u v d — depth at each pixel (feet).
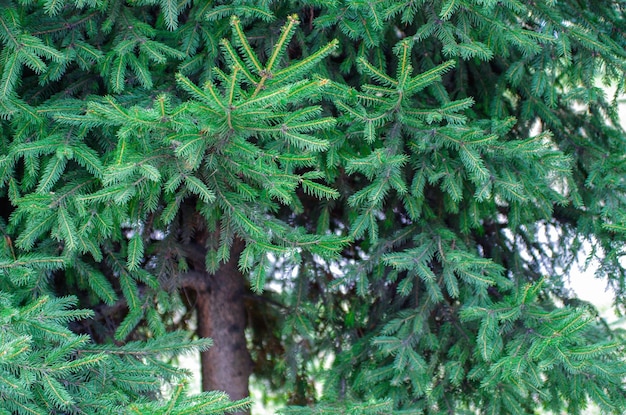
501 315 10.18
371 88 9.36
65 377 9.00
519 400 11.61
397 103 9.49
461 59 12.17
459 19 10.03
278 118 8.61
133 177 8.23
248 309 16.70
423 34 9.75
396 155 9.59
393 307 12.89
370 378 11.53
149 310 11.24
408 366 11.50
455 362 11.34
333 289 13.87
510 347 10.22
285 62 10.50
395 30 11.89
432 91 11.07
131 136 8.38
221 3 10.01
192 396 8.02
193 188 8.43
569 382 11.30
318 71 10.66
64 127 9.41
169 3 9.08
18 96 9.41
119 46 9.15
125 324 10.73
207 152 8.71
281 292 15.34
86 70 10.19
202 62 10.36
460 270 10.83
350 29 9.74
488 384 10.62
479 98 12.61
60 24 9.47
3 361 6.74
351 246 14.15
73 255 10.09
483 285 10.57
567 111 13.25
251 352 16.93
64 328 8.44
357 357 12.44
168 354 10.43
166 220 9.48
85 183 9.22
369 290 13.58
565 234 13.33
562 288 13.15
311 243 9.73
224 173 9.25
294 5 10.43
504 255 13.15
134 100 9.76
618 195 11.71
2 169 9.21
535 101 12.00
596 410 14.58
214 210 10.53
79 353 9.68
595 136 13.25
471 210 11.29
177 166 8.50
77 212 9.11
